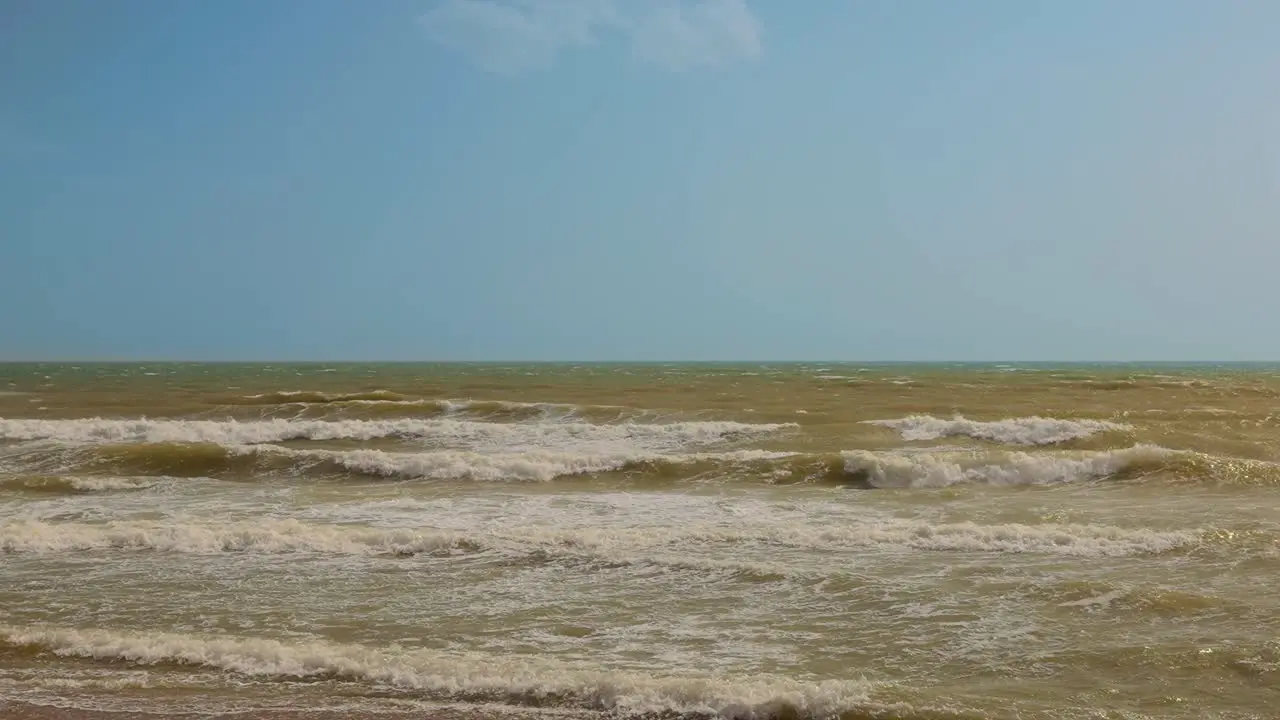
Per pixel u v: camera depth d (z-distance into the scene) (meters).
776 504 14.20
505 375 60.50
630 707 6.25
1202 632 7.59
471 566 10.09
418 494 15.18
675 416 25.73
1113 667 6.86
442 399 32.53
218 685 6.73
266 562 10.31
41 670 7.01
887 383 44.25
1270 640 7.34
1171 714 6.02
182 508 13.75
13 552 10.76
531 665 6.91
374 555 10.62
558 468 16.89
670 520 12.91
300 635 7.83
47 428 22.12
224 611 8.52
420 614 8.41
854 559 10.30
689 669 6.94
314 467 17.30
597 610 8.48
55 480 15.68
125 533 11.19
